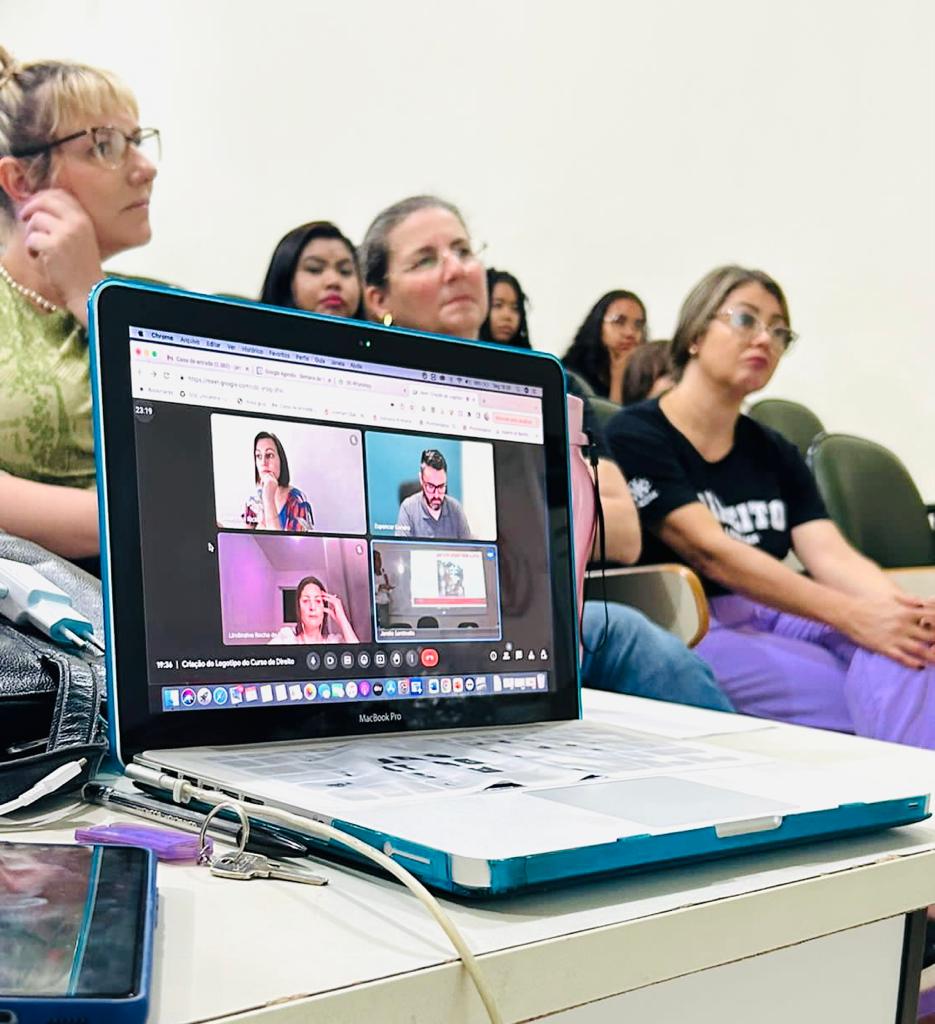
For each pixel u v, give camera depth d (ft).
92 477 4.86
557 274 5.60
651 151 5.63
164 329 1.73
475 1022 0.99
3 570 1.92
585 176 5.60
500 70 5.57
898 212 5.29
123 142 4.97
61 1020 0.72
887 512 5.31
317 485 1.85
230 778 1.45
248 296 5.18
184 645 1.67
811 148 5.49
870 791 1.49
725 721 2.42
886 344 5.34
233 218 5.17
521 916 1.12
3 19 4.75
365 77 5.35
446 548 1.99
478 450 2.07
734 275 5.59
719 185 5.60
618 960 1.10
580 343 5.53
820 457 5.44
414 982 0.95
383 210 5.37
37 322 4.78
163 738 1.63
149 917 0.93
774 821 1.32
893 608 5.23
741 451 5.54
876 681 5.26
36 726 1.70
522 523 2.11
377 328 1.97
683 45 5.63
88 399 4.86
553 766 1.56
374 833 1.19
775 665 5.37
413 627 1.92
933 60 5.18
